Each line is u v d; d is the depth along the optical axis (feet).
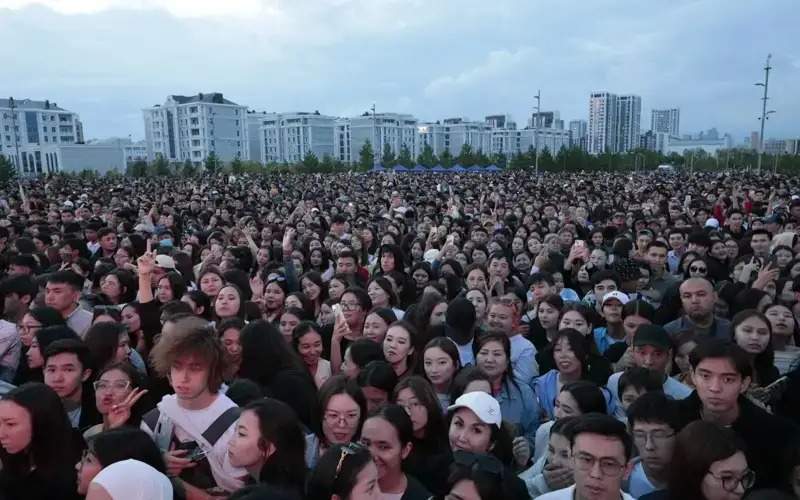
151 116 437.58
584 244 32.14
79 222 49.44
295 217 57.82
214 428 11.35
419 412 12.94
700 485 9.73
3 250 36.94
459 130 545.03
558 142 597.11
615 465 9.73
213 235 42.57
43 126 411.34
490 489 9.94
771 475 11.37
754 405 12.21
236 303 20.44
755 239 32.86
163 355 11.64
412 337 17.24
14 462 10.77
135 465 8.87
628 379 14.46
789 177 173.17
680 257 34.30
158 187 137.18
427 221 50.55
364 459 9.40
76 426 13.47
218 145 417.90
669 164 349.20
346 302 21.26
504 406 16.44
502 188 115.34
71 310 20.59
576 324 18.86
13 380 17.40
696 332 17.21
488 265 28.45
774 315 18.99
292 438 10.44
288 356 15.33
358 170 288.10
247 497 8.01
